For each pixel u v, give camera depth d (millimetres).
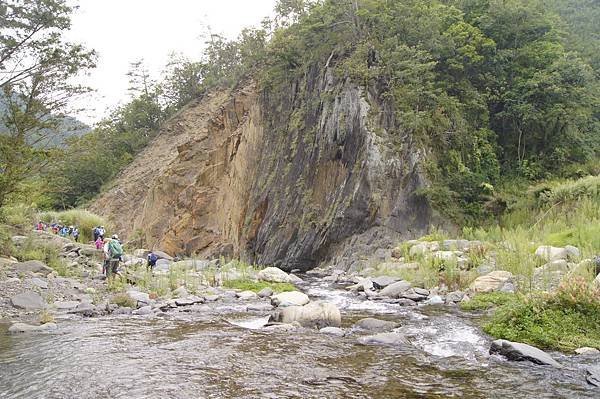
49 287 13695
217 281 16484
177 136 53812
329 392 5938
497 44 30125
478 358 7547
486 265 15586
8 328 9602
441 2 32688
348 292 15688
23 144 16609
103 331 9359
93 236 28516
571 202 21969
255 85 38906
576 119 28328
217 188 37375
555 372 6746
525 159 27891
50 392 5812
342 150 26625
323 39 31250
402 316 11219
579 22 43750
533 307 9094
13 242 18500
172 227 37938
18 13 16406
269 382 6273
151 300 13281
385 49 27766
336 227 24953
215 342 8453
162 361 7164
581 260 13047
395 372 6785
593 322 8625
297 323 10086
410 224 23766
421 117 25109
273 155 31734
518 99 27844
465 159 26516
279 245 27953
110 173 58469
